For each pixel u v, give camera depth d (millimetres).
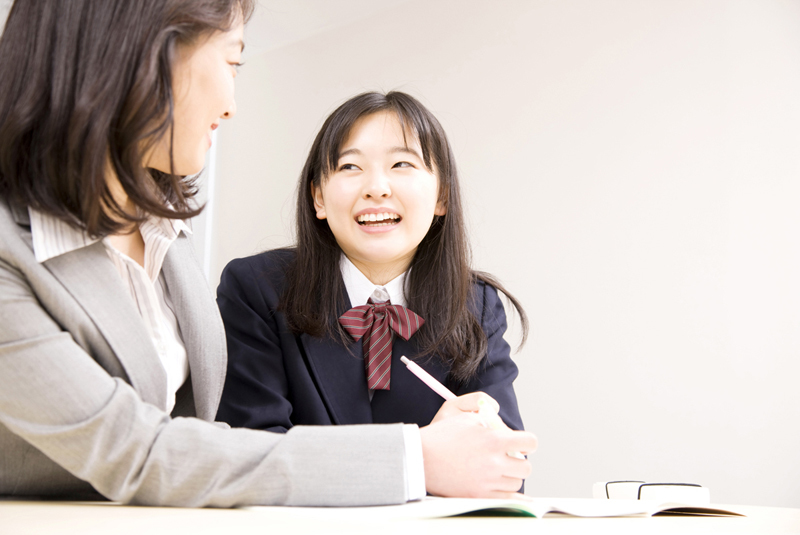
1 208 628
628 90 2207
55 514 481
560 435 2150
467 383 1100
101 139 602
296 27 2939
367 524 442
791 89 1953
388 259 1063
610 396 2090
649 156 2141
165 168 733
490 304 1193
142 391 660
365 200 1034
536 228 2299
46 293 614
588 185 2229
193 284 843
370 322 1078
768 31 2010
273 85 3039
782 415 1849
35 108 614
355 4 2775
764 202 1949
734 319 1947
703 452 1936
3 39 644
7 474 661
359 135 1049
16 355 558
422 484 574
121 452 549
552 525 468
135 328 665
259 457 555
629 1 2248
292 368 1071
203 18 651
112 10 618
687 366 1991
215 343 836
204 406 811
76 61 618
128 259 747
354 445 560
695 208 2049
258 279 1119
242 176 3027
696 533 435
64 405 555
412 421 1068
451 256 1114
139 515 478
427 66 2629
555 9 2383
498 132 2430
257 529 404
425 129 1069
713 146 2047
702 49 2104
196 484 547
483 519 500
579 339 2168
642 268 2102
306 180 1124
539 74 2379
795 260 1884
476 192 2441
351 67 2818
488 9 2527
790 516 624
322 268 1110
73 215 630
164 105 631
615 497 903
